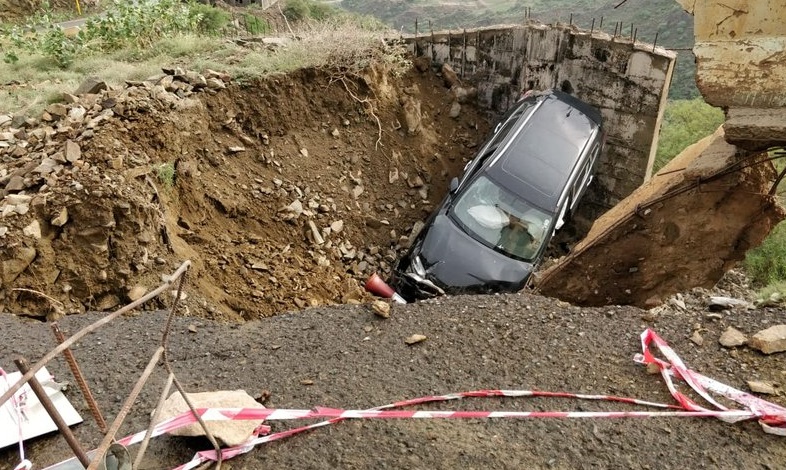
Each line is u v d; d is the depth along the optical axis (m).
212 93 7.24
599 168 9.73
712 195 5.40
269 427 2.98
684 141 12.26
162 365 3.69
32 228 4.56
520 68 9.66
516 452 2.89
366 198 8.09
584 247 6.16
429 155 9.11
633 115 9.05
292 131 7.91
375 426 3.04
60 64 9.12
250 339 4.09
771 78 3.94
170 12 10.46
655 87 8.65
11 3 15.95
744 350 3.69
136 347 3.91
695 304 6.09
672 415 3.17
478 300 4.48
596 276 6.16
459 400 3.31
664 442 2.99
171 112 6.49
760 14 3.83
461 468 2.77
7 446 2.81
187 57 8.92
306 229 7.11
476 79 10.07
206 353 3.89
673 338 3.85
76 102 6.51
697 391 3.31
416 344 3.92
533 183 6.82
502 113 10.13
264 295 5.87
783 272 7.58
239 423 2.85
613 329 3.99
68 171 5.14
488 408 3.24
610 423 3.12
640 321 4.07
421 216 8.35
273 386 3.47
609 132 9.40
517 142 7.23
